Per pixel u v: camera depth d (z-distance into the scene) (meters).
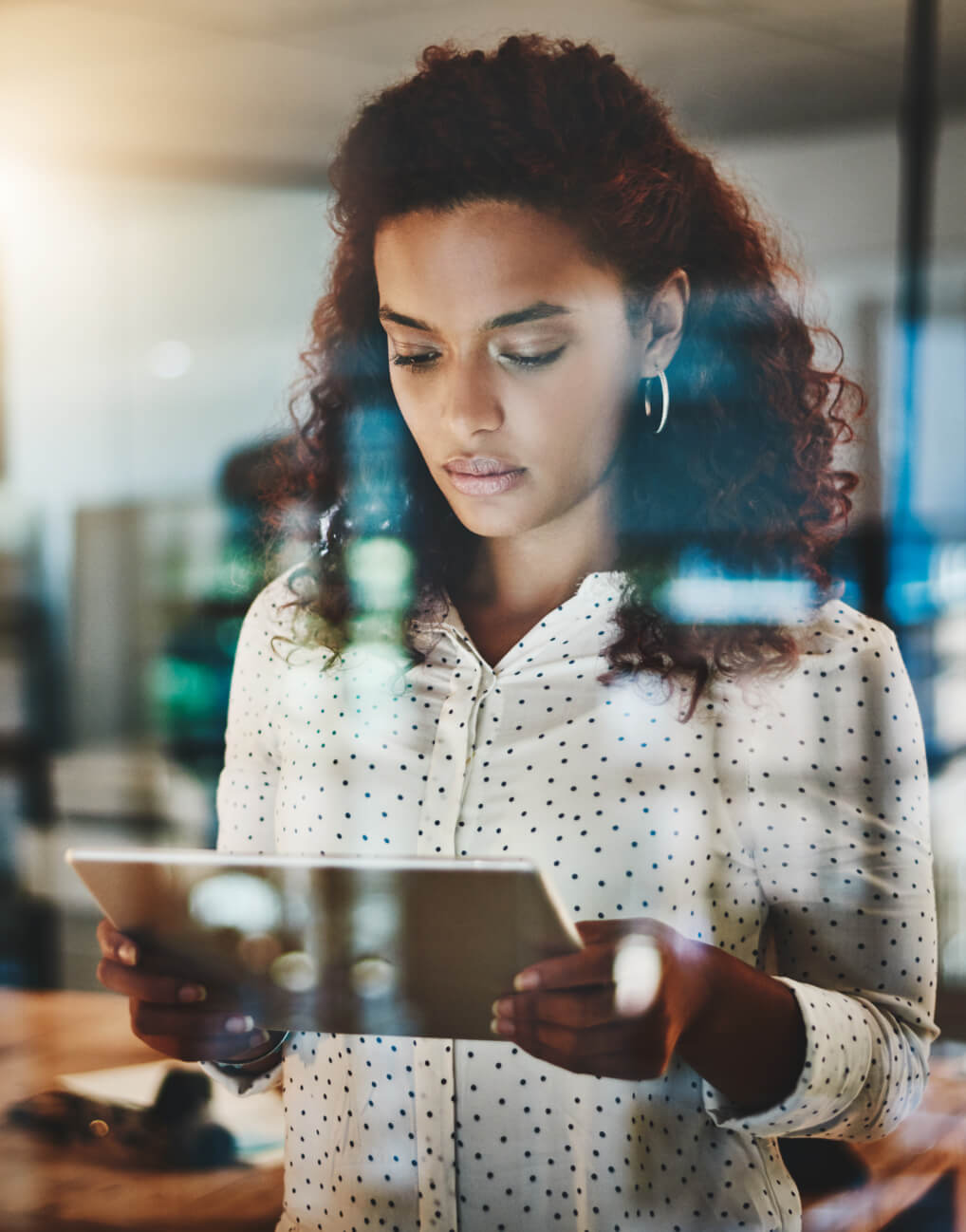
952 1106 1.24
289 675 1.14
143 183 3.73
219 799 1.23
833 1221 1.08
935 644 2.83
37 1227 1.04
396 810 1.07
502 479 1.13
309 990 0.85
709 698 1.03
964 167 2.55
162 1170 1.14
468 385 1.13
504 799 1.04
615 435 1.14
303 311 3.72
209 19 2.66
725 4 2.22
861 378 2.54
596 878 1.00
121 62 2.98
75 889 3.60
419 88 1.14
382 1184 1.02
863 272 2.62
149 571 3.80
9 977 3.35
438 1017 0.84
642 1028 0.79
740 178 1.25
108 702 3.76
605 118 1.12
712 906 1.00
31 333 4.13
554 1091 0.98
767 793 1.02
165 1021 0.91
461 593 1.15
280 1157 1.17
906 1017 0.99
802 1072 0.89
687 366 1.14
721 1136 0.98
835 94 2.43
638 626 1.05
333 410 1.24
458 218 1.12
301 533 1.28
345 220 1.21
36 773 3.75
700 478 1.10
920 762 1.04
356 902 0.79
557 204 1.11
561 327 1.12
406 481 1.19
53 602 3.96
